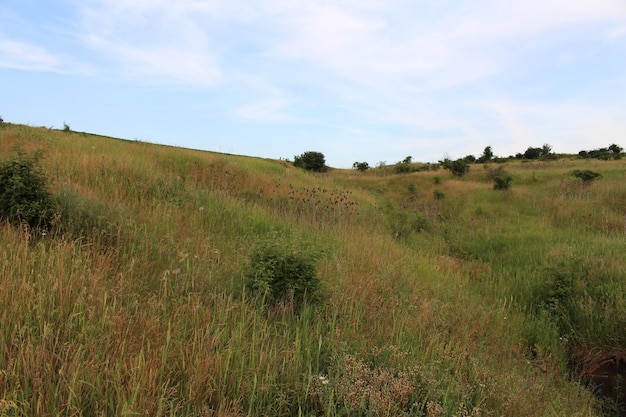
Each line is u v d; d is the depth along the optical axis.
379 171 44.28
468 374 3.54
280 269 4.22
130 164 9.46
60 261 3.48
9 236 4.00
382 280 5.47
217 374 2.58
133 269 3.96
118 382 2.20
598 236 11.20
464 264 9.45
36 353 2.27
